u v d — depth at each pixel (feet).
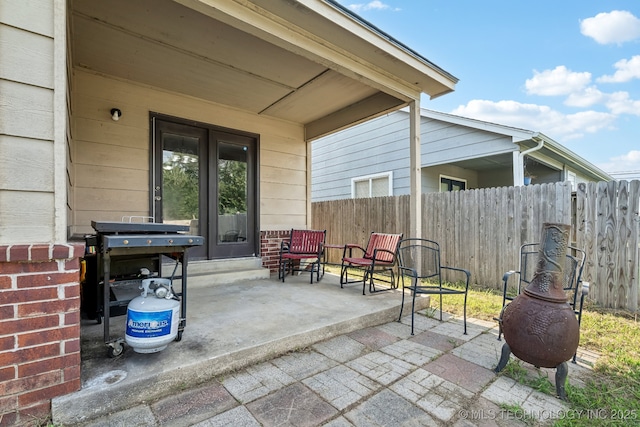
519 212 14.30
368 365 7.46
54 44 5.29
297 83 12.98
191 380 6.43
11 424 4.96
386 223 19.11
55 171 5.30
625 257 11.59
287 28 8.95
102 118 12.09
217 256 14.98
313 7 8.43
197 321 8.91
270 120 16.84
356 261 13.16
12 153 5.01
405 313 11.15
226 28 9.31
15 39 5.03
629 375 7.19
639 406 6.01
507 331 7.05
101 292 8.76
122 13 8.58
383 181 27.37
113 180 12.27
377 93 14.06
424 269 17.35
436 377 6.98
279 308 10.27
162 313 6.45
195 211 14.39
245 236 15.94
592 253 12.28
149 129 13.09
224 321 8.93
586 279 12.38
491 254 15.11
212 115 14.80
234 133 15.56
